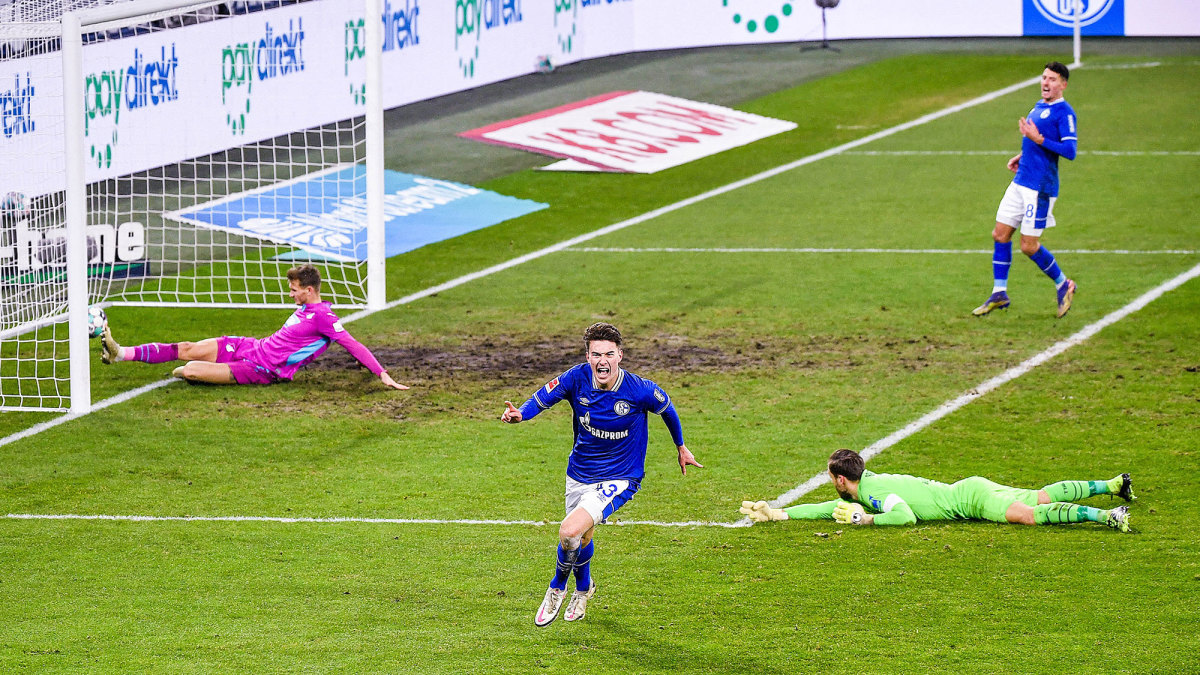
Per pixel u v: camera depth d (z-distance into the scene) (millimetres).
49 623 27500
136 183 68938
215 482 36312
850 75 100000
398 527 32906
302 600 28594
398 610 28047
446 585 29344
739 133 85188
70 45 41469
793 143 82312
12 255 53531
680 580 29359
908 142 81188
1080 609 27078
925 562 29844
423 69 91938
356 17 81750
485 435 39875
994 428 38844
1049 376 43250
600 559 30641
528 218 68188
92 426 41156
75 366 42281
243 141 74125
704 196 71312
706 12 111500
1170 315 49000
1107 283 53406
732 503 34000
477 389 44219
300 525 33062
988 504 32000
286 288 57812
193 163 65875
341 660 25688
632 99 93562
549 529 32656
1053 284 53750
